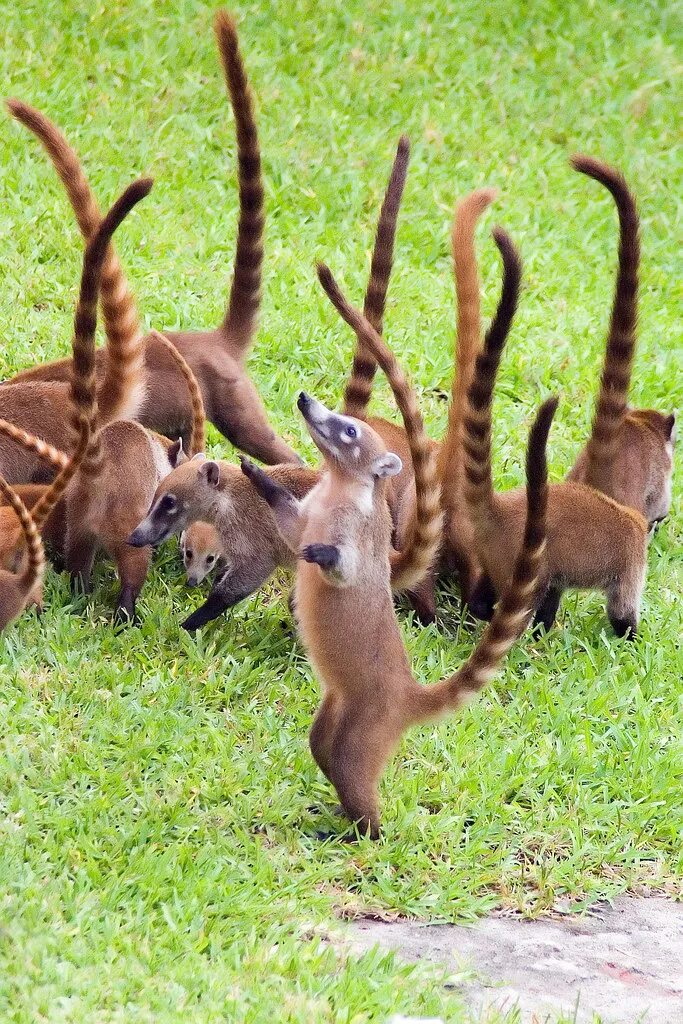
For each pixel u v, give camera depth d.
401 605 11.97
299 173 18.52
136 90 19.25
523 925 8.69
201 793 9.10
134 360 11.47
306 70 20.77
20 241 15.77
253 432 12.91
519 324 16.39
